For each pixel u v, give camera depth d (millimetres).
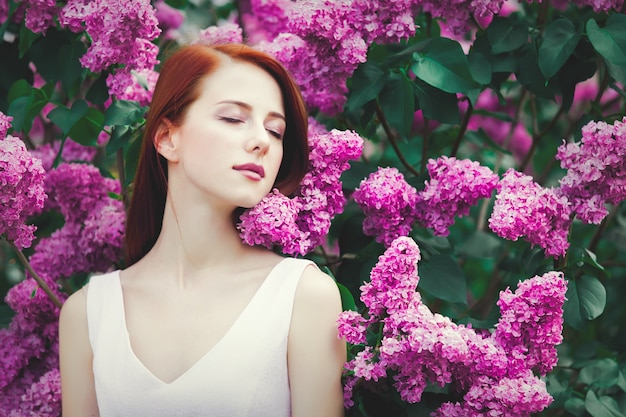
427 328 1809
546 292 1899
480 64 2395
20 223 2156
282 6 2689
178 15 3275
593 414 2318
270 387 1870
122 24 2211
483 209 3279
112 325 1950
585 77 2434
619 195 2092
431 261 2260
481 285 3670
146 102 2529
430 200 2168
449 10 2355
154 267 2023
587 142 2084
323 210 2160
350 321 1892
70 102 3256
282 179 2148
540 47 2301
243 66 1990
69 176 2549
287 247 2037
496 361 1868
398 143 3334
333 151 2125
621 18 2246
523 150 3648
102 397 1903
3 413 2369
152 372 1881
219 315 1908
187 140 1943
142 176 2105
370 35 2240
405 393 1868
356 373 1853
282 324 1896
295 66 2316
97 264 2557
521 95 3107
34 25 2373
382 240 2205
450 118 2352
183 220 1984
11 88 2432
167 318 1929
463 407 1952
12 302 2418
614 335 3316
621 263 2898
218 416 1828
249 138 1926
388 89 2348
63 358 2023
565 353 3209
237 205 1948
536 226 2023
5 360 2369
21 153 2076
